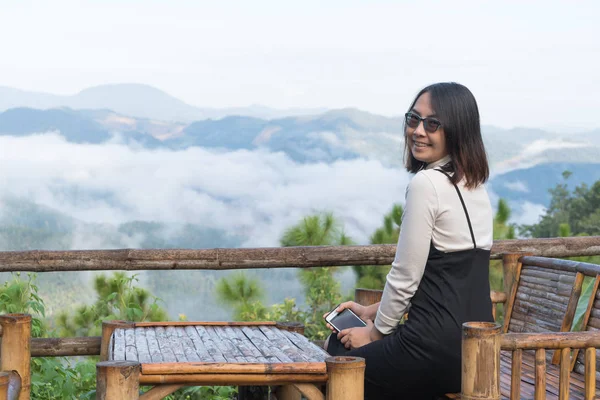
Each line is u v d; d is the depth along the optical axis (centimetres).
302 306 707
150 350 270
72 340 394
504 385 319
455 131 276
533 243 497
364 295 398
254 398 360
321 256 476
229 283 695
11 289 460
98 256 458
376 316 288
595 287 349
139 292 591
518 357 264
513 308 409
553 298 373
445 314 268
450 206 270
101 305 588
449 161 280
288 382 243
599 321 340
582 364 345
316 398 245
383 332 285
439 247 271
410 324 272
